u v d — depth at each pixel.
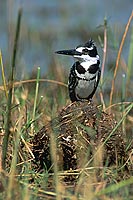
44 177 11.09
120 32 23.14
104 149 11.70
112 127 11.86
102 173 11.09
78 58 13.47
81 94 13.81
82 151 11.58
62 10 29.27
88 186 10.34
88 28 26.20
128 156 11.95
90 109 11.98
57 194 9.88
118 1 30.08
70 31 26.11
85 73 13.45
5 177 10.78
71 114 11.91
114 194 10.14
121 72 18.02
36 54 22.67
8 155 11.77
